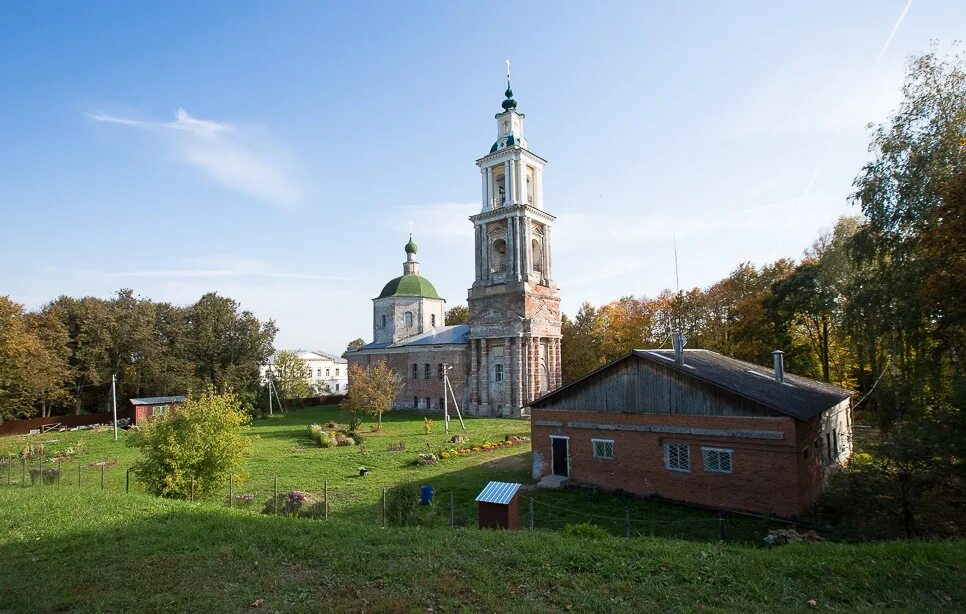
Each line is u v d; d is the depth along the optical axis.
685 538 18.61
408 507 18.95
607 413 25.31
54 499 19.44
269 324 73.94
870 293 25.75
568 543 12.65
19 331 49.50
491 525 17.20
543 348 63.16
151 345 65.88
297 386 73.50
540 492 25.00
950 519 16.19
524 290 59.19
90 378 62.66
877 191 25.64
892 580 9.71
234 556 12.47
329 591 10.17
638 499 23.56
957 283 18.33
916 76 24.69
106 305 67.12
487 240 64.06
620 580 10.12
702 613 8.73
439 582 10.25
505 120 64.12
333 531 14.62
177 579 11.07
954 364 22.56
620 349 68.44
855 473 18.36
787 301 47.34
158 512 17.34
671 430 23.23
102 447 44.00
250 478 29.69
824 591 9.41
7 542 14.02
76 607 9.91
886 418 24.58
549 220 64.31
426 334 73.19
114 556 12.59
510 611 8.95
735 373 26.23
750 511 21.14
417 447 39.62
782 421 20.55
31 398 56.38
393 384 59.34
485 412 61.22
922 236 21.59
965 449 16.05
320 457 36.38
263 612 9.39
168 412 24.38
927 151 23.61
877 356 27.94
